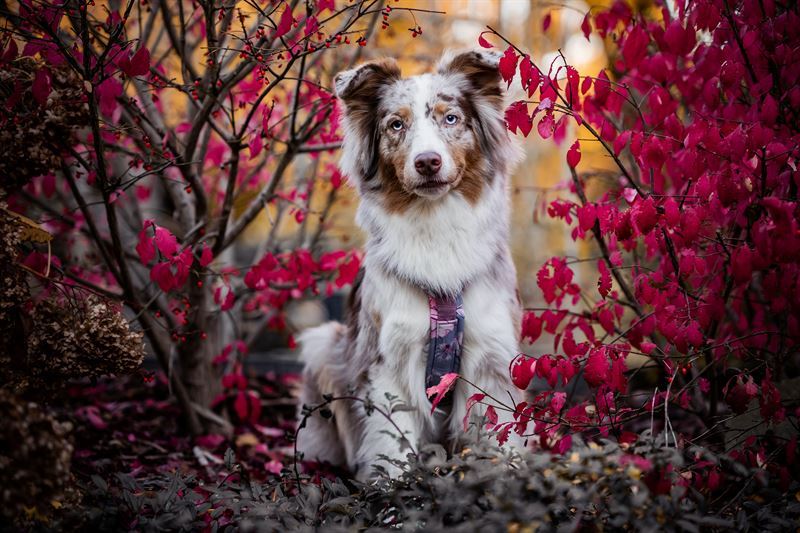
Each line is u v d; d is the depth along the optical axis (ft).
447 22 22.43
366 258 11.85
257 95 13.93
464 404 11.39
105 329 8.60
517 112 9.13
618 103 10.91
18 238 8.27
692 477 8.88
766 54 9.24
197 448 13.98
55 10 9.01
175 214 15.17
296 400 17.98
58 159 9.69
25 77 9.23
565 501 7.23
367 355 11.54
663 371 11.77
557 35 30.58
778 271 8.95
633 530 7.19
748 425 9.99
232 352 16.52
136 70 8.99
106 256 11.92
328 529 7.18
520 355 9.32
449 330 10.83
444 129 11.32
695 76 10.03
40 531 7.32
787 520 7.69
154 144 12.09
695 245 10.44
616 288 16.78
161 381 18.12
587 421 9.64
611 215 9.20
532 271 38.47
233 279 17.92
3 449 6.66
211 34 10.87
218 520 8.83
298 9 14.83
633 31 10.03
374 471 11.24
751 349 10.85
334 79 11.80
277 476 11.28
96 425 14.26
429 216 11.19
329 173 16.61
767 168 8.70
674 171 10.71
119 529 7.79
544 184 41.83
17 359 8.32
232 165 12.42
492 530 6.66
